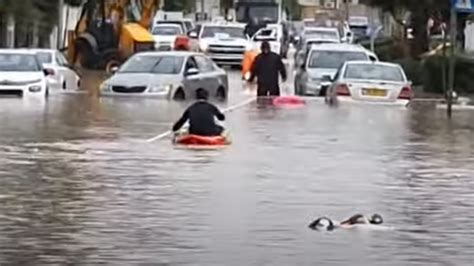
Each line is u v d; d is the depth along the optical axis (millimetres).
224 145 29797
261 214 19062
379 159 27375
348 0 144625
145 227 17750
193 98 48438
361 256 15898
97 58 76625
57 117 38469
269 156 27484
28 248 16125
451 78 42562
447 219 19000
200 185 22250
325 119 39344
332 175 24188
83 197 20609
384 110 44094
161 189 21656
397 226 18297
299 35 99812
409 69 62656
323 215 19109
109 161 25891
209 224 18078
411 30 74250
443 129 36406
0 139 30688
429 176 24359
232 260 15461
